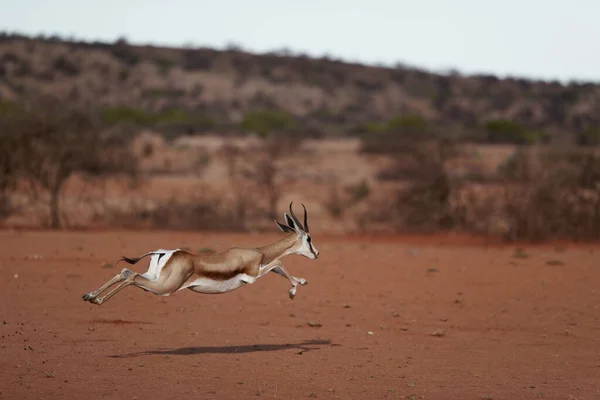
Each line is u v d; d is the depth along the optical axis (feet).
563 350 184.03
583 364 168.96
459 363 167.32
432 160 531.09
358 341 188.96
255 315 219.41
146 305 224.33
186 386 135.44
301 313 225.35
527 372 159.63
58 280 254.47
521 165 483.10
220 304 233.76
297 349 175.63
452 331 205.46
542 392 141.69
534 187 466.29
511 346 187.83
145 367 149.07
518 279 292.40
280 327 203.82
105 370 144.97
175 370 147.64
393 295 258.37
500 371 159.94
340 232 508.12
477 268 321.73
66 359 152.97
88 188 614.75
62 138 467.11
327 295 256.11
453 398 135.44
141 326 194.59
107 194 600.80
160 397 127.13
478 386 145.28
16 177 474.49
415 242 447.42
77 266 285.43
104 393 128.06
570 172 467.93
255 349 173.37
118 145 545.03
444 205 511.40
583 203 468.75
